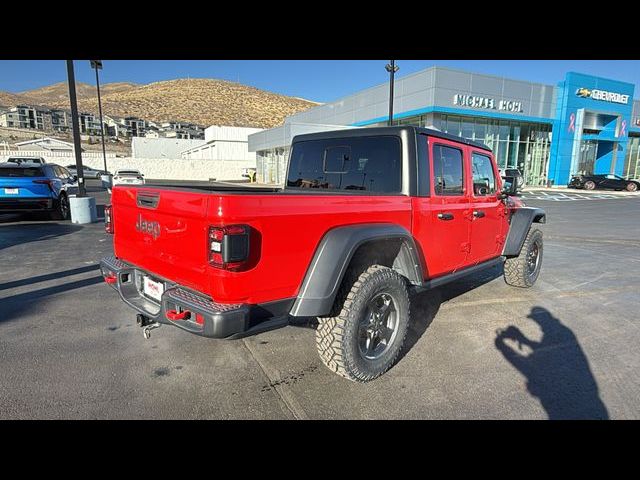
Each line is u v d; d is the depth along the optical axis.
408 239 3.32
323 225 2.78
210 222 2.37
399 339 3.37
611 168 35.22
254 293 2.48
